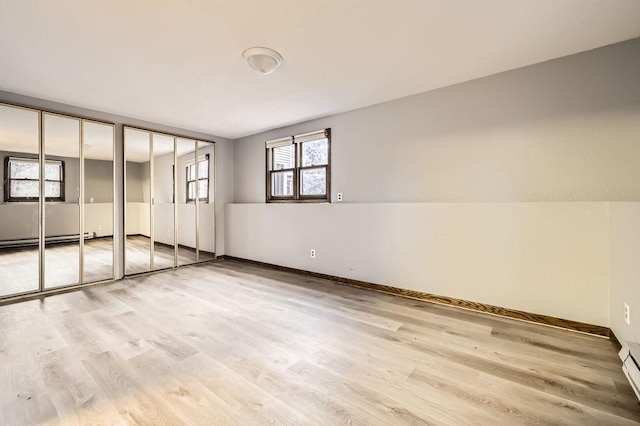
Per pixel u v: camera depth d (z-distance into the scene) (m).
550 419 1.44
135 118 4.29
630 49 2.28
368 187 3.79
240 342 2.24
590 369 1.87
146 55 2.48
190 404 1.54
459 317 2.73
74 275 3.74
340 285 3.82
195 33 2.16
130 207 4.36
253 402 1.56
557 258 2.48
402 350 2.12
